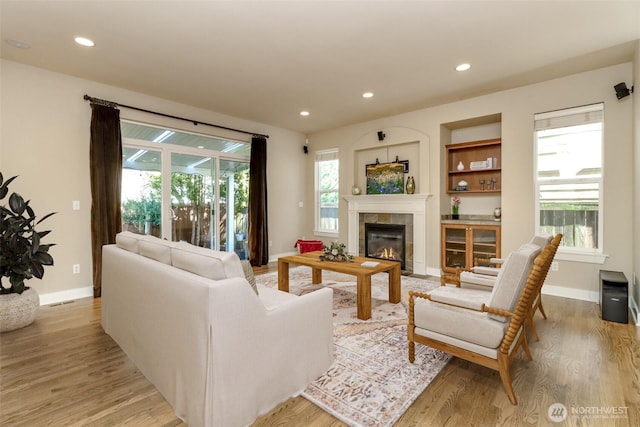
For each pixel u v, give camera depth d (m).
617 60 3.34
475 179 4.93
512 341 1.79
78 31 2.74
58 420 1.64
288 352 1.81
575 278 3.72
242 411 1.55
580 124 3.66
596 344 2.50
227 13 2.48
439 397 1.83
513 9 2.45
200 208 5.15
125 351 2.35
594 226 3.66
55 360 2.27
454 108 4.66
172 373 1.71
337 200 6.36
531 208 4.00
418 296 2.16
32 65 3.43
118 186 3.97
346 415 1.67
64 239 3.68
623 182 3.40
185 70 3.55
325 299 2.11
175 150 4.77
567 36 2.85
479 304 1.88
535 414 1.68
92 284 3.88
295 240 6.59
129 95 4.16
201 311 1.49
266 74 3.66
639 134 2.92
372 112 5.16
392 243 5.46
